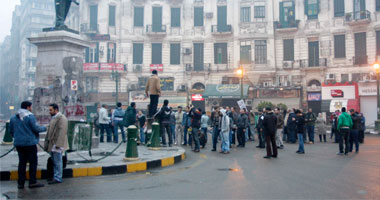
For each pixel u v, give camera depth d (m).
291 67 34.66
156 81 13.06
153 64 36.78
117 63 36.16
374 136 23.02
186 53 36.53
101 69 35.62
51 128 7.01
